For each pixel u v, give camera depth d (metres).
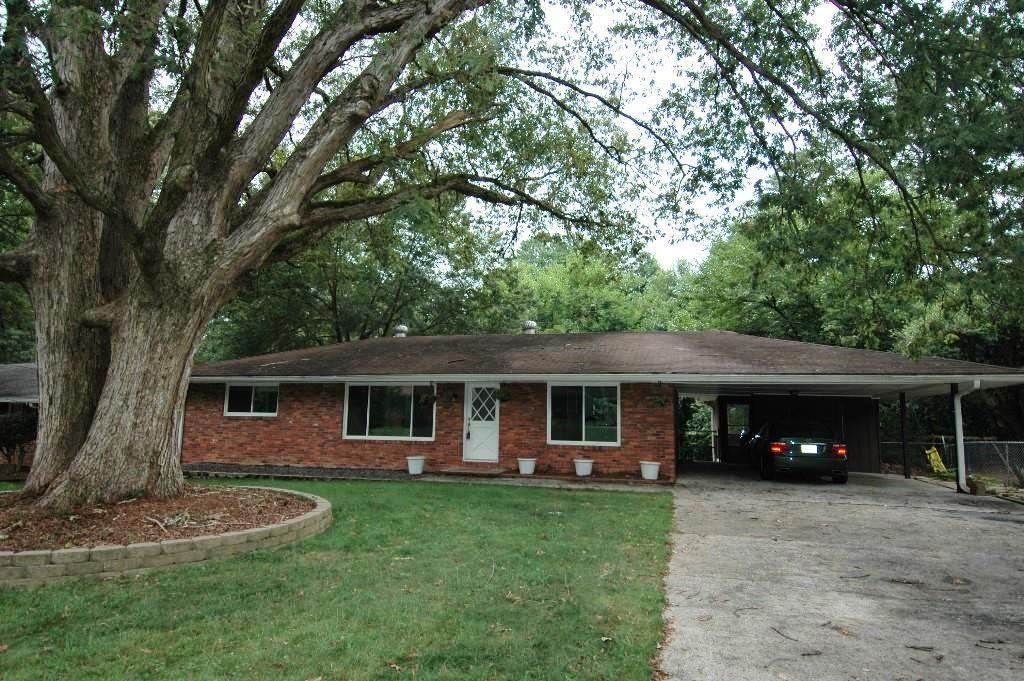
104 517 7.11
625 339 18.66
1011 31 8.48
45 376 8.59
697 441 28.19
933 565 6.92
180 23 7.29
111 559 5.98
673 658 4.27
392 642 4.29
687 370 14.07
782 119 11.59
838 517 10.02
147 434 7.95
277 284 27.58
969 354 22.20
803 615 5.20
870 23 10.66
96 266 9.04
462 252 19.78
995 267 9.16
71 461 8.33
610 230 16.61
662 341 17.95
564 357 16.45
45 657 4.07
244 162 8.27
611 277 18.67
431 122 13.97
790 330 26.78
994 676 4.05
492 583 5.71
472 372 15.57
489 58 10.95
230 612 4.91
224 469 16.75
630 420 15.41
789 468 14.61
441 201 16.25
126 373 7.88
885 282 10.94
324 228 11.58
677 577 6.33
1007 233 9.22
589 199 16.25
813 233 10.48
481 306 32.69
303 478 15.27
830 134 11.55
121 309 8.05
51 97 9.15
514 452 16.05
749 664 4.19
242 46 10.34
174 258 7.87
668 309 43.31
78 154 9.02
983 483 13.29
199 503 8.08
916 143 9.48
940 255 10.09
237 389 18.34
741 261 26.89
